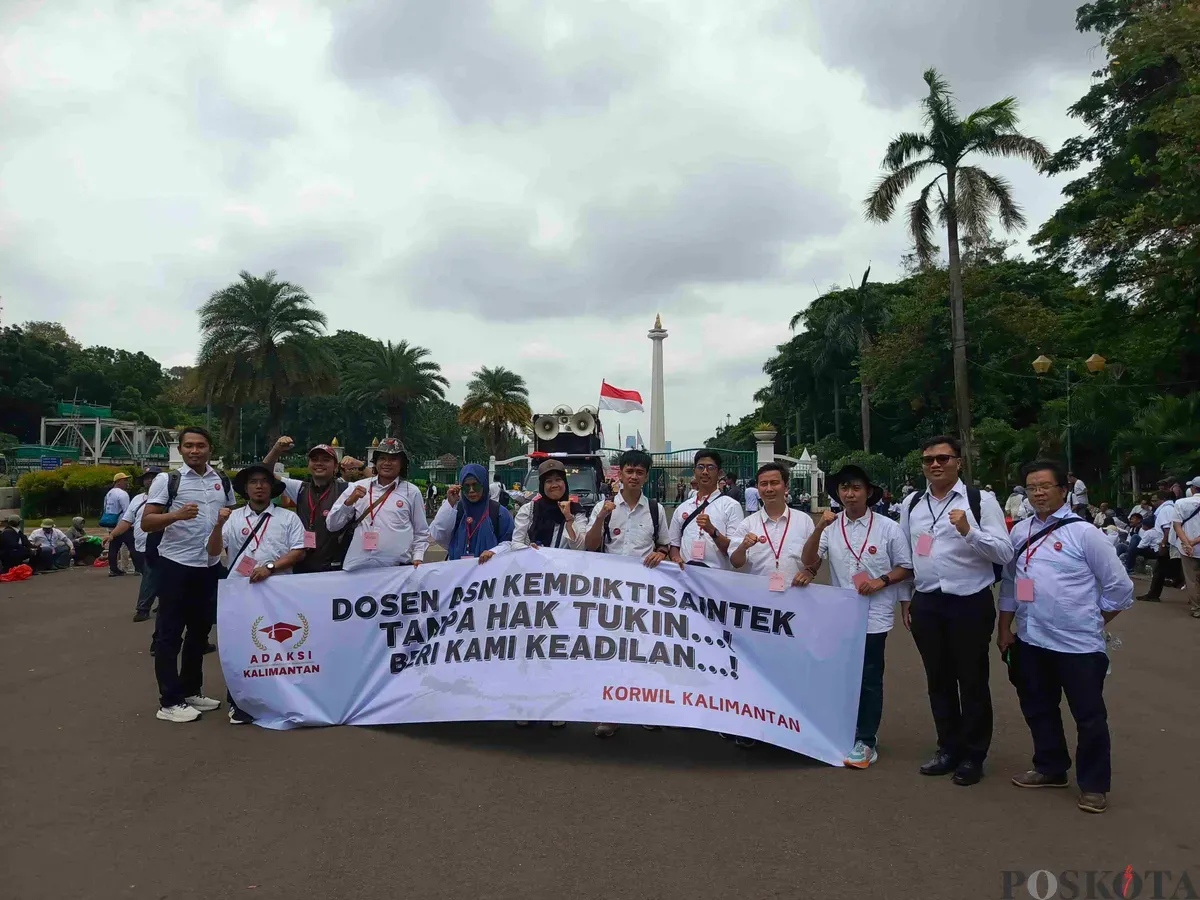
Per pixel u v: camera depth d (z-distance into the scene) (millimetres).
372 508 6559
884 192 29344
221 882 3607
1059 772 4883
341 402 78625
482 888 3570
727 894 3539
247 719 6109
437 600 6164
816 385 52875
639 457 6117
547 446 20672
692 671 5516
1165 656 8836
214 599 6496
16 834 4082
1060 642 4680
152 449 65500
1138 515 16312
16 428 72688
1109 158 28000
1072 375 36125
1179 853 3971
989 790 4863
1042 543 4848
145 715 6285
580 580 5879
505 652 5770
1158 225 20672
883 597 5480
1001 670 8469
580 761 5316
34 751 5395
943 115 28422
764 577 5727
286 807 4465
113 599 12672
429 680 5902
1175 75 25266
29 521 30375
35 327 92562
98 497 31875
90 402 80875
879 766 5316
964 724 5031
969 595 5016
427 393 60969
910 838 4141
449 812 4418
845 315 48656
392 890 3547
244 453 87125
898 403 49125
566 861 3840
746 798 4691
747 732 5230
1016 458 29094
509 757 5371
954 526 5047
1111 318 27453
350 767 5117
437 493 33875
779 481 5836
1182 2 21500
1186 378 25516
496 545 6891
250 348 43781
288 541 6539
